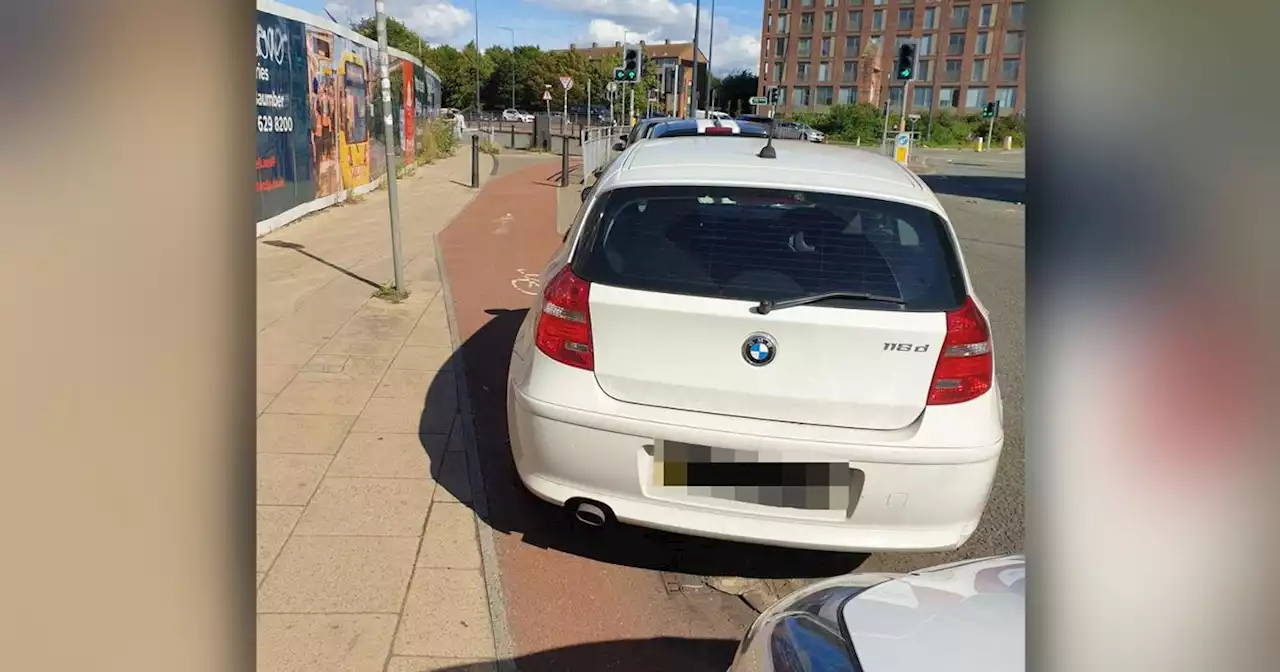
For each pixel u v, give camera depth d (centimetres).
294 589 298
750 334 277
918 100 7800
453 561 321
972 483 280
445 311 693
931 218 302
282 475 385
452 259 914
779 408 280
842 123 5678
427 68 2472
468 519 353
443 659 267
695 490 285
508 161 2436
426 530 343
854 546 283
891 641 166
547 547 340
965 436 277
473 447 423
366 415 461
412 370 539
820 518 281
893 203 304
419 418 459
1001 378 586
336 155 1338
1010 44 7381
